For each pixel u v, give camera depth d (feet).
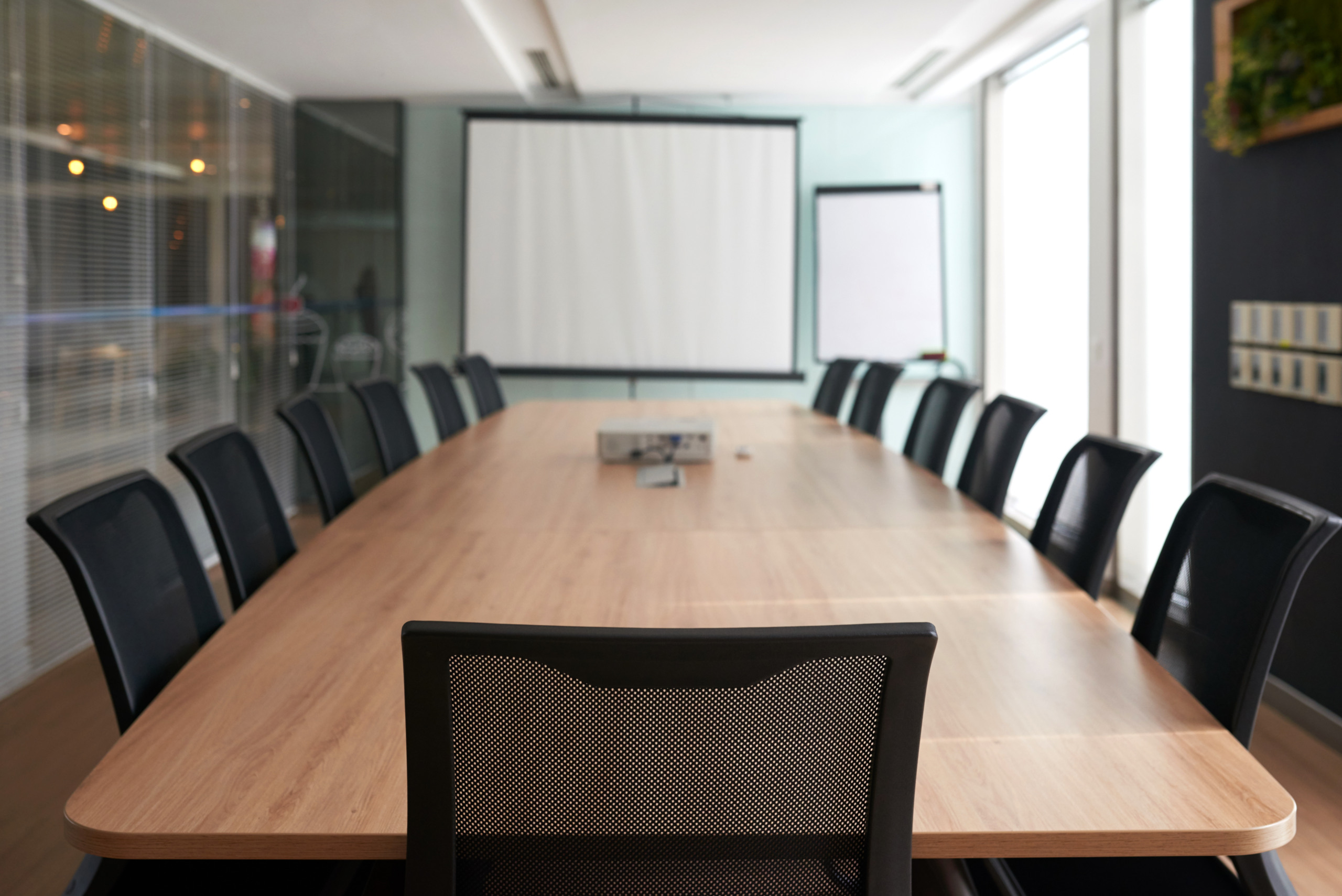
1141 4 14.88
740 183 22.00
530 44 18.29
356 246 21.88
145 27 15.21
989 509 9.68
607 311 22.27
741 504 9.33
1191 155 13.23
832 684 3.10
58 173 12.84
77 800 3.80
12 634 11.81
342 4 14.88
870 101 22.09
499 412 16.40
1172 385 14.48
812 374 22.84
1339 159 9.57
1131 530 15.33
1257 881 4.41
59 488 12.92
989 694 4.85
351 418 22.09
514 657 2.98
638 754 3.17
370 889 4.47
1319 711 10.18
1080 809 3.77
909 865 3.30
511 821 3.26
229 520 7.24
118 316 14.35
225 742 4.31
